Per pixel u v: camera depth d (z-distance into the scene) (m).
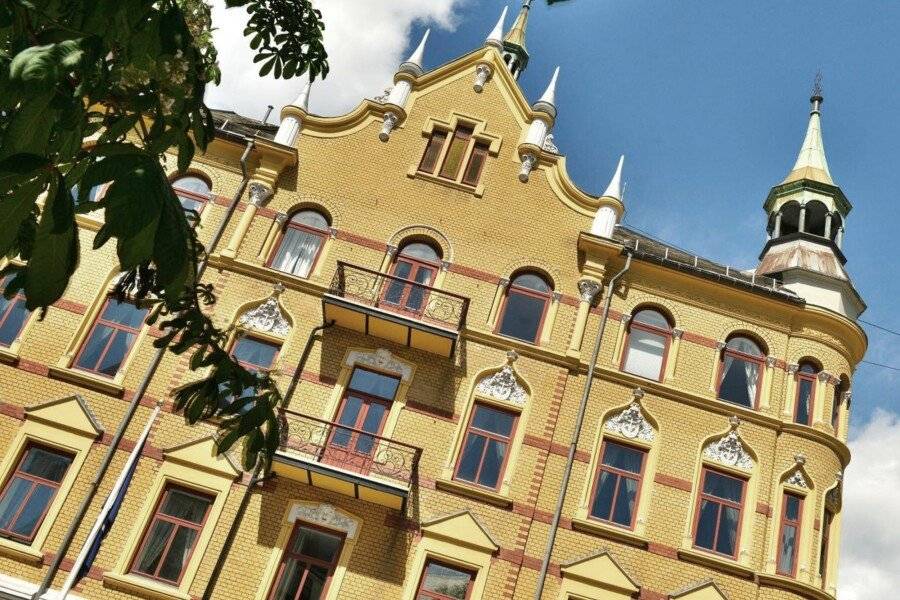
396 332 16.11
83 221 16.44
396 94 19.12
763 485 16.09
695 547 15.45
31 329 15.50
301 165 18.06
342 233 17.42
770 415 16.80
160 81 3.12
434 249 17.69
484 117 19.20
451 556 14.48
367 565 14.27
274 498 14.62
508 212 18.11
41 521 13.97
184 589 13.66
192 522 14.34
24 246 2.97
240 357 15.94
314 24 5.39
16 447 14.41
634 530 15.35
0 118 2.49
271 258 17.16
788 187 22.19
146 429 13.67
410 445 14.68
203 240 16.94
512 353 16.50
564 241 17.95
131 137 11.08
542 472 15.48
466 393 16.05
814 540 15.79
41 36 2.59
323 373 15.86
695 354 17.33
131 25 2.62
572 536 15.05
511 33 28.80
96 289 16.08
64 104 2.22
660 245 20.48
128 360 15.47
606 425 16.31
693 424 16.48
